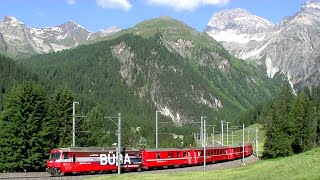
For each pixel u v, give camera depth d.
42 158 87.19
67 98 100.50
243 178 49.38
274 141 135.88
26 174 68.00
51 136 91.94
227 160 117.56
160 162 87.69
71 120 99.88
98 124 119.88
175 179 56.91
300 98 152.12
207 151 104.44
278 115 139.50
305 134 141.38
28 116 86.94
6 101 89.50
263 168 57.75
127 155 80.81
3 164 84.31
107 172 78.00
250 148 149.00
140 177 61.66
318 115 153.00
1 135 85.50
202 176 58.91
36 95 88.62
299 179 40.22
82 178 66.19
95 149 75.62
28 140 85.88
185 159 94.56
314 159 50.03
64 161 70.94
